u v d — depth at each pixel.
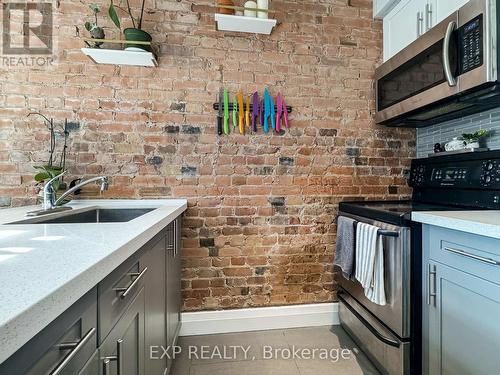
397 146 1.99
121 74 1.73
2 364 0.34
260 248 1.87
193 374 1.42
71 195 1.66
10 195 1.63
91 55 1.59
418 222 1.23
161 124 1.76
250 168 1.85
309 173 1.92
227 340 1.74
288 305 1.91
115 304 0.67
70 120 1.69
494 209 1.32
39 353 0.40
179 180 1.79
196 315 1.81
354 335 1.69
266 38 1.86
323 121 1.93
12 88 1.63
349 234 1.56
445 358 1.09
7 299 0.37
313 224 1.93
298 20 1.89
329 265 1.95
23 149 1.64
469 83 1.19
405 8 1.71
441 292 1.11
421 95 1.48
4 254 0.57
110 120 1.72
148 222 0.99
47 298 0.38
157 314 1.10
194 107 1.79
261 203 1.87
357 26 1.96
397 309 1.26
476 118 1.62
